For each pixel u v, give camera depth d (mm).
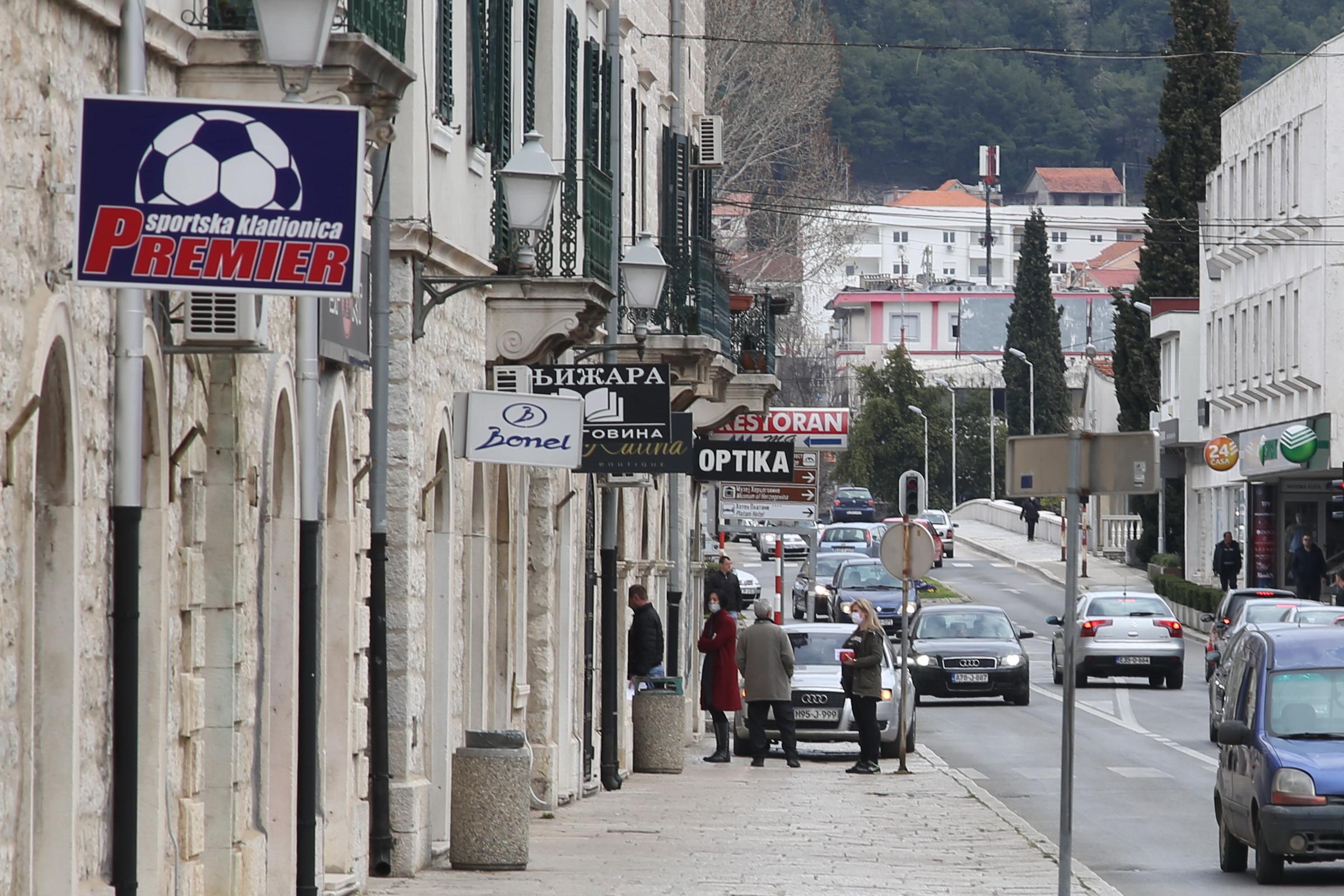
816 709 85812
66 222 26547
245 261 25969
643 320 70375
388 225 44375
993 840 56844
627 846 54219
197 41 31797
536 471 63719
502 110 54000
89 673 27438
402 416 45562
